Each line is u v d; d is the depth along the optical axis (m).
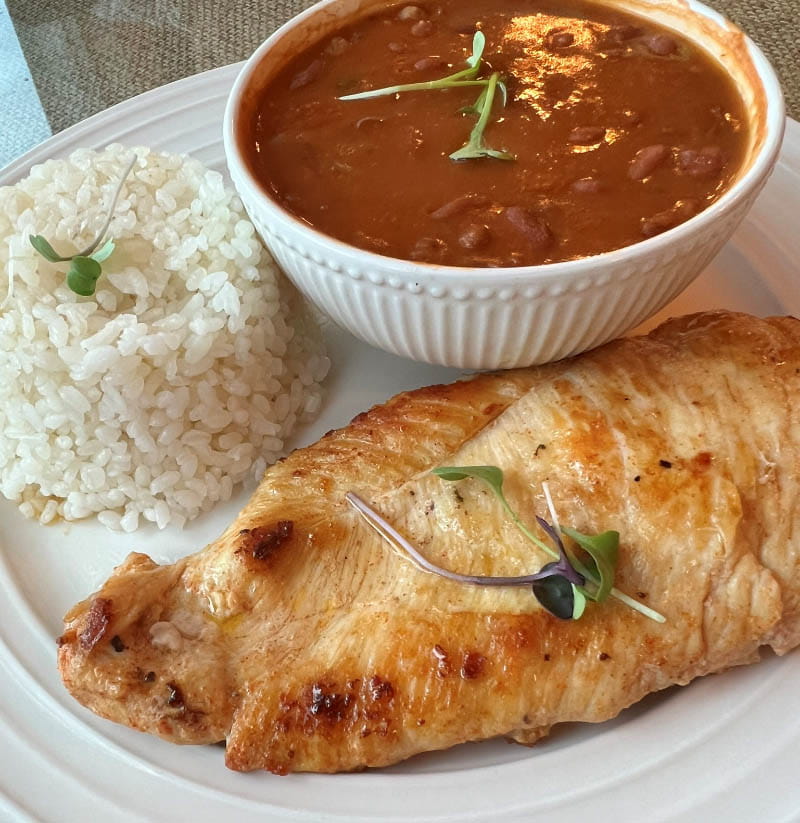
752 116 0.21
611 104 0.21
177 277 0.24
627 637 0.16
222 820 0.16
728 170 0.20
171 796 0.17
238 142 0.21
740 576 0.17
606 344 0.21
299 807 0.16
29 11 0.41
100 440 0.22
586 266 0.18
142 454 0.23
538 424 0.19
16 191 0.25
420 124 0.21
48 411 0.22
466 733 0.17
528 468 0.18
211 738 0.17
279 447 0.24
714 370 0.19
